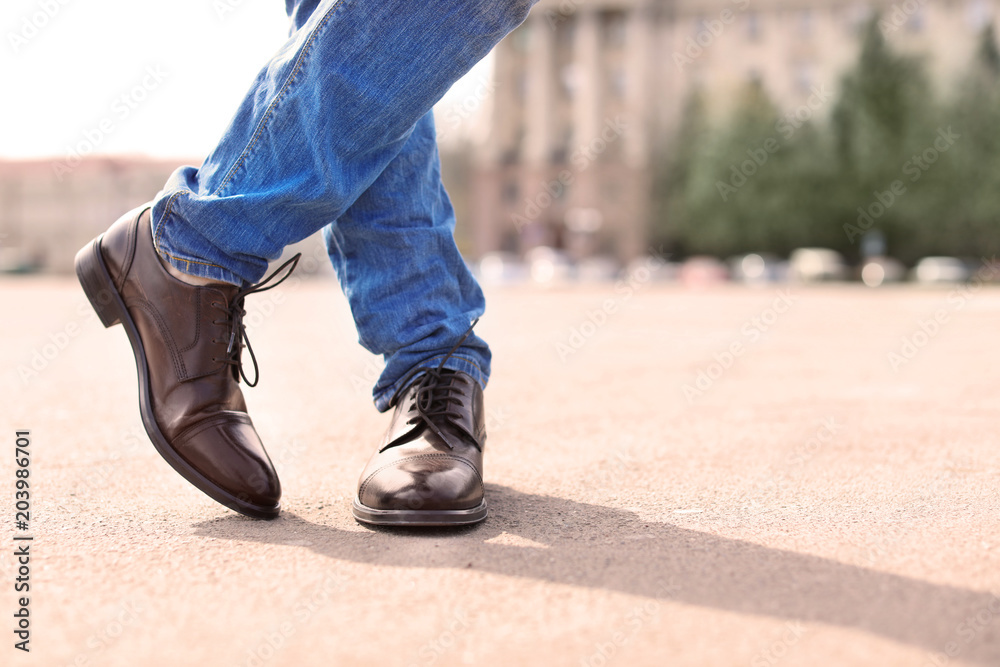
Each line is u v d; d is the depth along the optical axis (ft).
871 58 93.15
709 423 6.89
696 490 4.40
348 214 4.24
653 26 119.44
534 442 5.99
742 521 3.72
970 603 2.64
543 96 119.75
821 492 4.33
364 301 4.28
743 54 118.93
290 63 3.65
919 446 5.68
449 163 120.16
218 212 3.73
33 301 31.37
